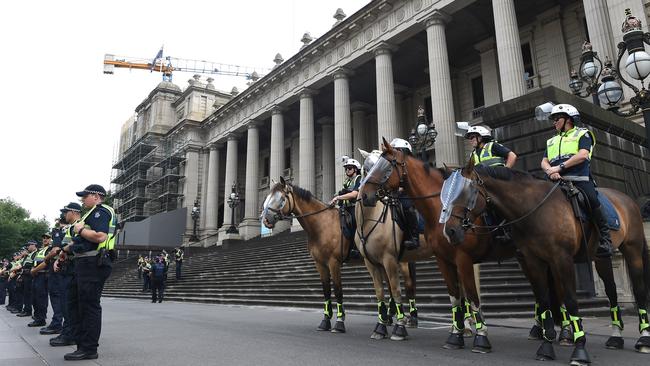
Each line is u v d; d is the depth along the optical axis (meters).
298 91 33.28
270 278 19.94
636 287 5.97
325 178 38.62
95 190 6.42
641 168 12.41
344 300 13.95
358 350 6.18
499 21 20.41
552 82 24.28
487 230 5.83
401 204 7.13
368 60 28.72
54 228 9.52
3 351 6.83
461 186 5.20
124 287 30.11
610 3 15.99
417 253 7.59
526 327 8.23
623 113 14.09
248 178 38.34
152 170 52.03
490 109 11.85
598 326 8.02
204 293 21.72
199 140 47.84
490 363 5.11
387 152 6.30
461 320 6.26
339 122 28.86
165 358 5.91
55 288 9.22
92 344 6.01
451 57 29.83
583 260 5.83
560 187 5.42
